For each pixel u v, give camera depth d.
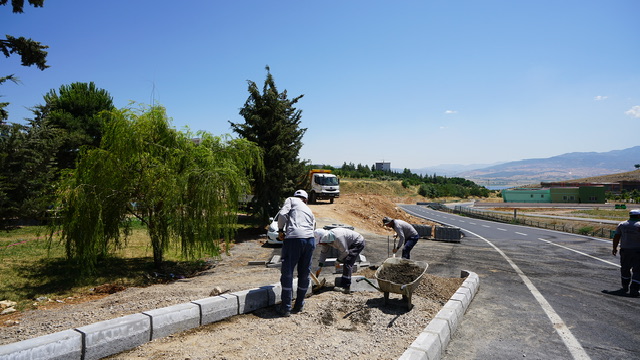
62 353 3.28
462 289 6.38
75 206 8.83
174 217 9.94
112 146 9.49
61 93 27.34
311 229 5.48
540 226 33.00
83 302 7.09
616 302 6.64
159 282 9.26
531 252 14.45
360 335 4.48
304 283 5.39
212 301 4.77
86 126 25.50
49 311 6.16
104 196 9.33
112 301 6.53
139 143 9.65
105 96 28.27
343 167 177.62
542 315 5.72
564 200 89.50
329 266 10.20
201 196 9.98
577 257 12.98
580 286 8.00
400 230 8.77
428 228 20.11
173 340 4.07
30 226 18.62
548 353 4.23
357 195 44.94
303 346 4.03
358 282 7.12
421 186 131.62
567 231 28.19
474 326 5.15
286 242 5.28
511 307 6.17
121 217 9.93
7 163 15.59
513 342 4.55
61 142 18.19
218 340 4.11
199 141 11.56
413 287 5.56
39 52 12.43
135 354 3.67
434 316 5.19
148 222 10.24
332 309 5.53
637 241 7.26
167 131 10.38
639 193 103.19
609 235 25.39
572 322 5.39
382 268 6.22
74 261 10.68
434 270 9.95
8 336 4.50
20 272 9.37
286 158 18.30
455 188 145.62
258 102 18.33
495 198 143.25
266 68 18.20
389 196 110.25
